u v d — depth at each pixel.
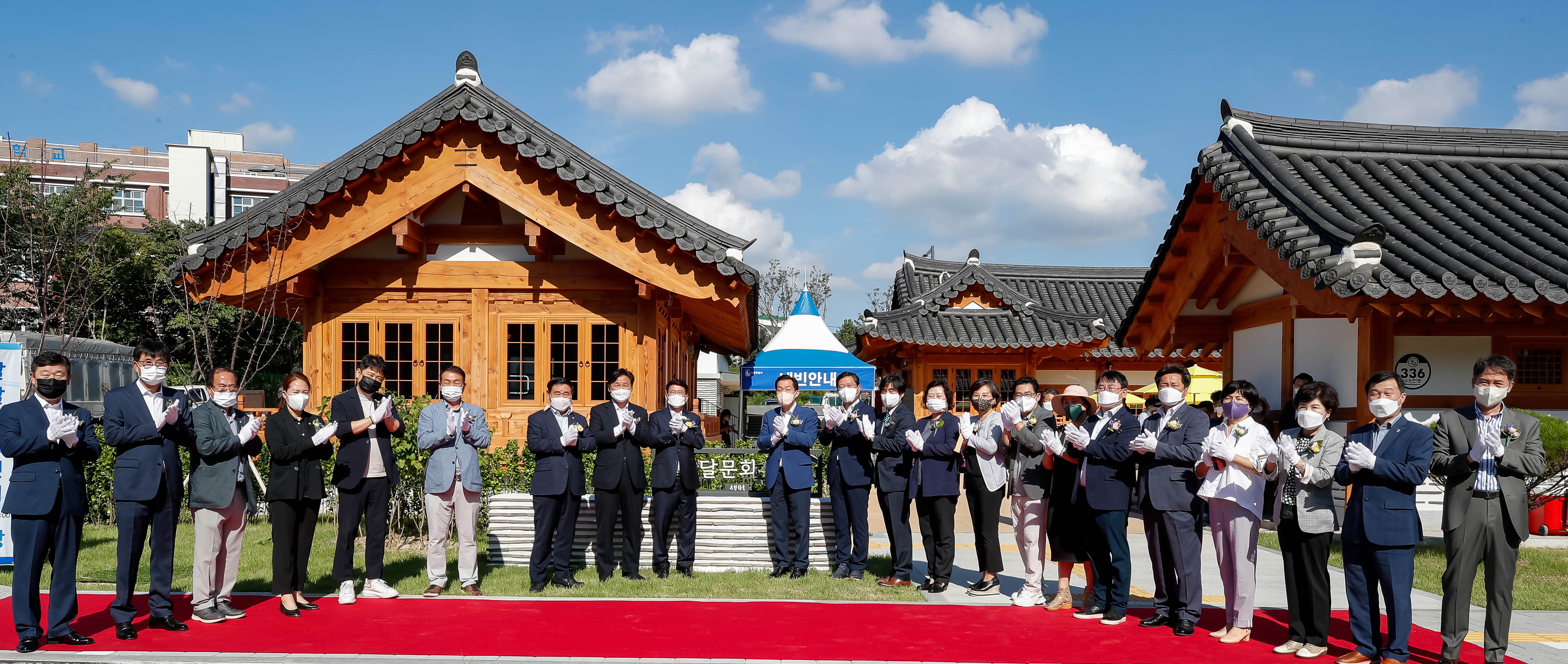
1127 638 6.30
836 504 8.37
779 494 8.40
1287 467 5.98
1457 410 5.79
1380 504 5.64
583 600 7.26
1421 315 8.50
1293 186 9.74
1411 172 10.90
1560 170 11.08
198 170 49.12
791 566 8.41
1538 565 8.90
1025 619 6.83
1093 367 22.45
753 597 7.45
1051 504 7.23
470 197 12.22
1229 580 6.38
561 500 7.89
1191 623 6.37
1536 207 10.12
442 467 7.45
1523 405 9.80
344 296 12.58
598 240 11.56
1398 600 5.56
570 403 8.01
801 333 13.98
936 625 6.55
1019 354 21.97
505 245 12.59
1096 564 6.89
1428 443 5.58
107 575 8.14
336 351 12.49
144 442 6.16
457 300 12.59
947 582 7.75
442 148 11.57
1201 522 6.64
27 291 19.72
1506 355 9.78
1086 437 6.73
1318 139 11.29
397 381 12.50
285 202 11.77
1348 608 6.76
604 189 11.39
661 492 8.30
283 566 6.64
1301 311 11.04
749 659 5.65
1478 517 5.54
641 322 12.48
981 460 7.74
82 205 20.69
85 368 15.76
